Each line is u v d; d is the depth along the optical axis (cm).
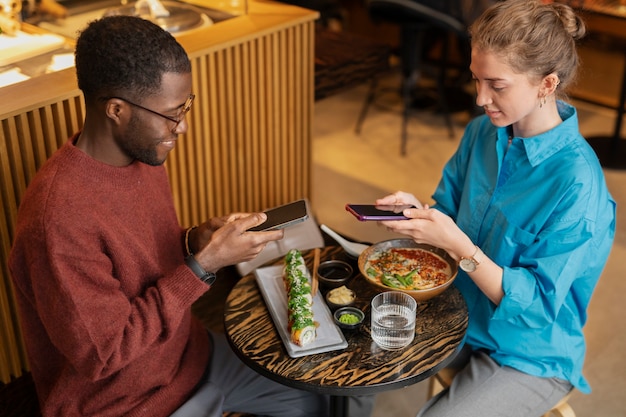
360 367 163
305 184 292
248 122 254
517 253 185
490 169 192
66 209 145
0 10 216
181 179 240
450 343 170
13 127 185
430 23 385
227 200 261
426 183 392
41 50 210
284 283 189
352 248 204
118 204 155
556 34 165
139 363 166
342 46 308
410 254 196
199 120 235
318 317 177
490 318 187
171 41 148
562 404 194
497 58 165
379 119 465
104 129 150
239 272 237
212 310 231
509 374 187
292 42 254
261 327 177
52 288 145
